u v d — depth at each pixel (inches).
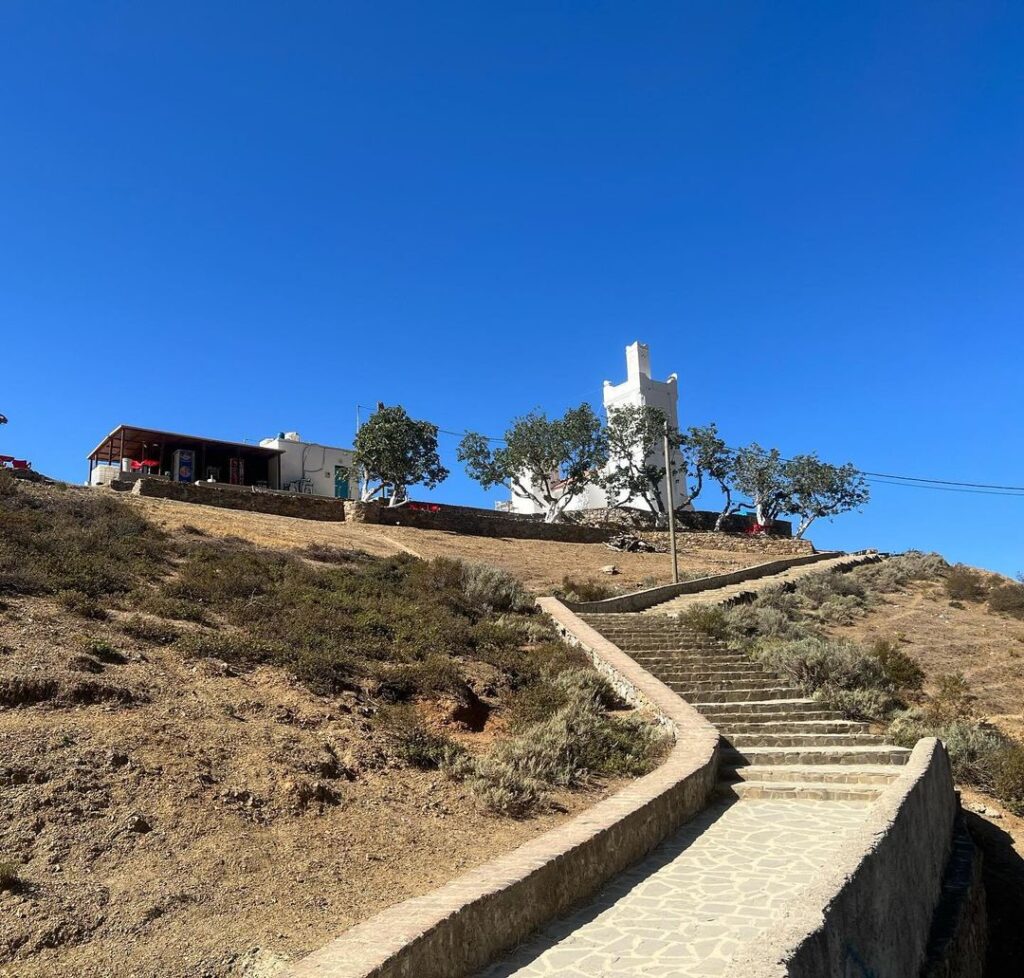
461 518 1396.4
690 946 233.1
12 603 398.0
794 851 330.0
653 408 2026.3
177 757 294.7
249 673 395.9
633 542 1600.6
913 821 334.0
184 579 541.0
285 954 205.5
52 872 220.5
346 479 1788.9
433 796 341.1
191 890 228.8
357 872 265.6
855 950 221.8
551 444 1796.3
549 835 296.8
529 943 239.3
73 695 312.8
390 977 179.5
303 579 633.0
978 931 390.9
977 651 1019.3
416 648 499.2
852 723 541.3
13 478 821.2
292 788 300.8
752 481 2231.8
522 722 447.5
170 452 1525.6
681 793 381.1
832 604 1210.0
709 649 736.3
